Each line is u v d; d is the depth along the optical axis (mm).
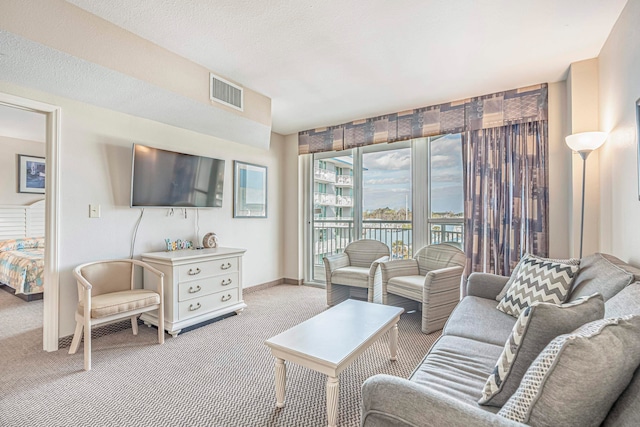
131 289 2818
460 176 3689
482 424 796
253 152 4488
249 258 4430
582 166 2680
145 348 2578
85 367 2211
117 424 1646
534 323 1040
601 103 2533
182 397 1893
